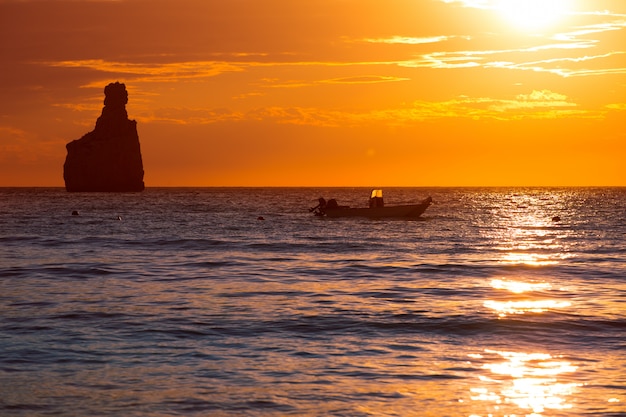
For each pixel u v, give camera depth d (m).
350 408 15.43
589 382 17.36
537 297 31.45
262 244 60.22
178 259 48.22
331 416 14.95
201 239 65.06
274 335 22.88
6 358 19.52
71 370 18.30
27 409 15.27
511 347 21.30
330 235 70.69
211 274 39.88
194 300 30.11
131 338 22.25
